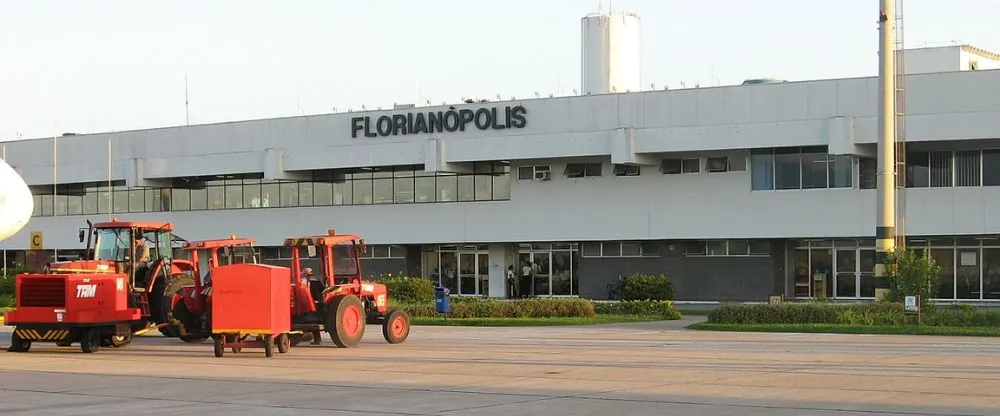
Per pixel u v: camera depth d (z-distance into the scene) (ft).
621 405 48.11
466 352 76.84
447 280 187.52
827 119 147.13
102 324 81.87
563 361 69.00
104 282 82.69
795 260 160.76
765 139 151.74
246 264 75.72
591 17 191.42
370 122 183.32
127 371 66.33
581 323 113.09
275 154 188.75
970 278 148.87
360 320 83.05
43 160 216.74
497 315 119.34
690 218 161.79
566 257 177.78
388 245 190.49
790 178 155.12
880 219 107.45
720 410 46.16
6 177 102.58
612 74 189.47
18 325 82.02
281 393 53.98
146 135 204.85
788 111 152.25
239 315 75.25
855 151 145.89
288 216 197.36
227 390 55.57
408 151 177.58
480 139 172.24
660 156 163.84
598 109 165.17
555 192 172.45
